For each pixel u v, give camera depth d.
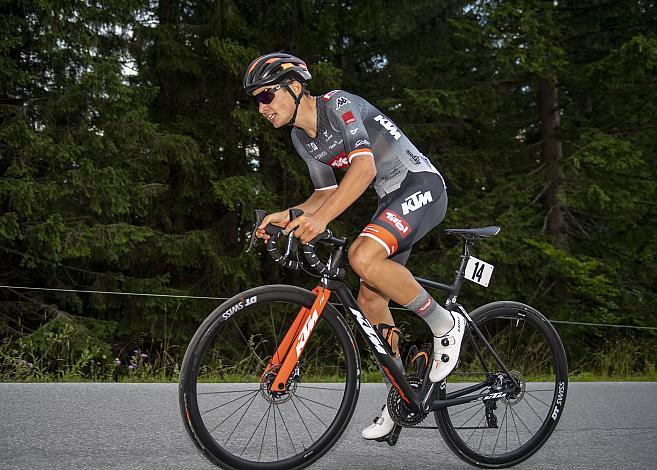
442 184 2.67
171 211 9.61
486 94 9.58
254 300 2.33
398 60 10.82
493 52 8.82
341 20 9.63
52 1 7.39
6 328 7.94
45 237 7.25
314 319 2.40
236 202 8.74
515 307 2.84
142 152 8.31
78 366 5.83
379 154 2.61
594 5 9.70
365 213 10.09
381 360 2.48
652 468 2.73
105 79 7.64
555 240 9.55
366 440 2.99
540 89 9.91
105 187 7.62
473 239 2.72
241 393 3.09
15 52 8.05
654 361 8.51
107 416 3.14
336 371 5.47
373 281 2.41
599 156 8.51
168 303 8.70
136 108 8.16
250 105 9.16
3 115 7.70
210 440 2.26
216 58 8.60
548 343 2.88
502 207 9.76
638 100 9.52
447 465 2.65
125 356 8.78
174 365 6.16
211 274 9.51
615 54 8.44
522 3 8.43
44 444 2.65
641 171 9.72
